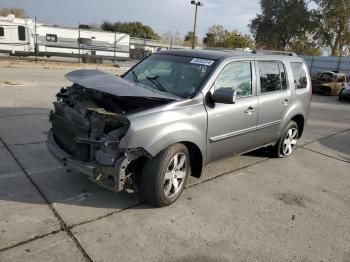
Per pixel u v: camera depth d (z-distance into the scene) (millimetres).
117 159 3666
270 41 40062
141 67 5324
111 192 4438
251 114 5137
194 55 5027
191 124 4191
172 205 4277
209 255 3424
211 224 3961
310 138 8305
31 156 5438
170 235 3676
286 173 5758
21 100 9773
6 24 28219
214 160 4824
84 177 4785
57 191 4371
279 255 3533
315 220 4297
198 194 4652
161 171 3945
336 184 5516
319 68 32219
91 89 3967
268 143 5895
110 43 33469
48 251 3244
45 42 30250
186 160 4297
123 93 3719
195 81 4574
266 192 4953
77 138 3855
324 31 39156
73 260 3160
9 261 3066
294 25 38375
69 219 3783
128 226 3760
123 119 3631
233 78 4895
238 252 3516
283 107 5902
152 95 3916
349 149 7645
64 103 4383
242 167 5801
